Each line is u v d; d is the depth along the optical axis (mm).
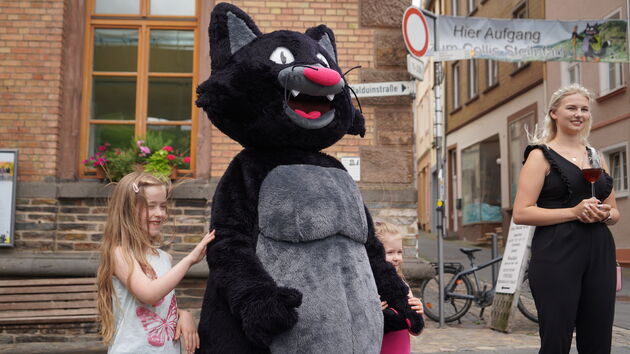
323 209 2768
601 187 3621
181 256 7020
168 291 2736
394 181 7496
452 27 8398
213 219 2844
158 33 7625
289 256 2719
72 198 7094
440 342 6566
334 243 2797
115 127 7492
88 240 7059
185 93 7590
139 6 7621
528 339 6785
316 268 2715
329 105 2996
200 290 7027
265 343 2521
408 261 7457
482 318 8453
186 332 2906
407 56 7027
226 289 2623
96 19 7539
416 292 7633
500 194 23375
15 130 7086
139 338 2787
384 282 3109
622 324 7898
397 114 7551
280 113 2846
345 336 2662
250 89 2857
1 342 6344
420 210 35781
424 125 34062
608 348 3469
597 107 16547
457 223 26047
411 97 7238
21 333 6387
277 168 2879
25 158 7055
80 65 7387
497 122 22531
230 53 3000
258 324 2482
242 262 2650
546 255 3486
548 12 18953
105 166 7098
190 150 7508
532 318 7855
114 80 7543
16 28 7180
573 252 3445
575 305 3416
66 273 6801
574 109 3709
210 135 7371
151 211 2971
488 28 8508
